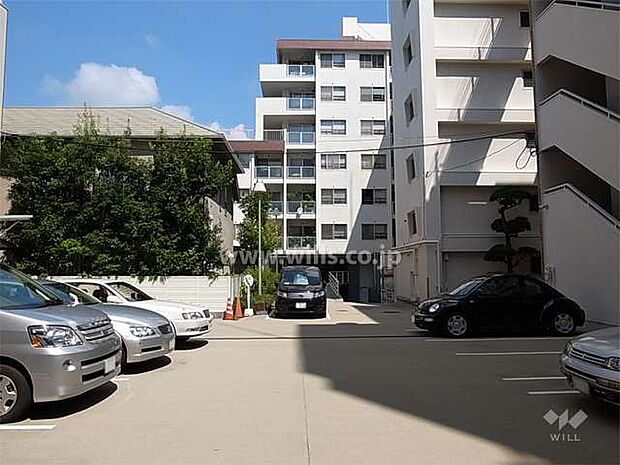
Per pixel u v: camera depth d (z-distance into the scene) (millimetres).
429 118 24969
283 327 16062
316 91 43062
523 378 8289
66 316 6555
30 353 6004
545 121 18047
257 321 17906
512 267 23266
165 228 19203
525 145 25500
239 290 21344
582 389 6086
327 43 43344
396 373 8758
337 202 41812
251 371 9016
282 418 6121
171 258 18812
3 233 18500
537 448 5086
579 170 18297
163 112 24141
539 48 18531
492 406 6609
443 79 25875
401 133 29469
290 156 43250
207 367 9438
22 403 6000
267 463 4723
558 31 17078
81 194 19156
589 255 15203
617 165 14016
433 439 5355
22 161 18922
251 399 7031
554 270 17141
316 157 42344
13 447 5199
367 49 43406
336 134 42688
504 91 25938
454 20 25891
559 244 16906
